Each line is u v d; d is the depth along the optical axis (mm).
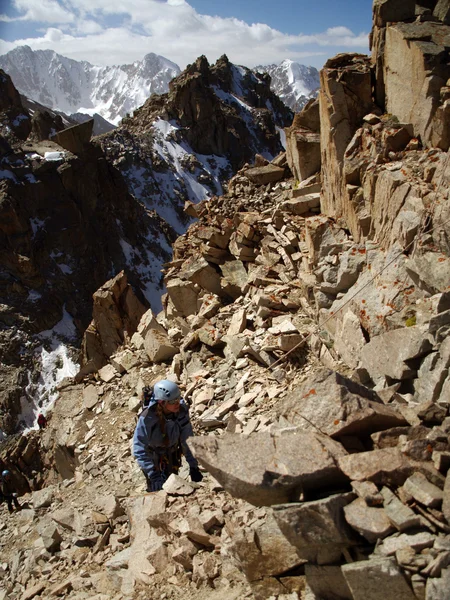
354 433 5102
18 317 76688
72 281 84625
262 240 16297
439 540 3801
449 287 8984
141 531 7125
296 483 4480
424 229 9977
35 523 10375
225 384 12578
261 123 170750
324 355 11484
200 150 152375
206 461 4664
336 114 13750
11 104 117375
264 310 13719
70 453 14766
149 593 6059
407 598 3762
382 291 10375
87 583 6906
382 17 13898
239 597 5305
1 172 83812
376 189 11891
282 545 4840
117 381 16250
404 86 12797
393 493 4246
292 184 18094
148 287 97875
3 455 25219
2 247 79062
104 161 98188
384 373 9031
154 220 113938
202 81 152875
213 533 6469
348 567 3930
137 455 7957
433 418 5160
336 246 12781
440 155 10898
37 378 73000
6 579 8664
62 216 85875
